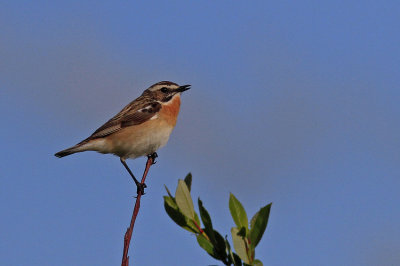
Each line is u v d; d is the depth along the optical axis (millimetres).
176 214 5094
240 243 4586
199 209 4785
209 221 4762
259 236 4598
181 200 5020
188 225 5055
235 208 4793
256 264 4523
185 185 5086
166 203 5117
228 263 4801
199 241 4902
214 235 4816
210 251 4855
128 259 5652
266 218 4605
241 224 4766
